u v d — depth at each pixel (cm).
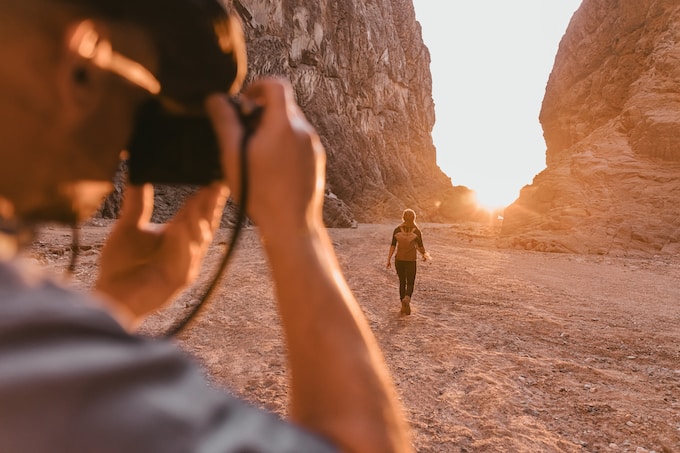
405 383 425
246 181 42
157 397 27
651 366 513
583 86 4562
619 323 707
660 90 3042
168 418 26
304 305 41
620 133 3047
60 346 25
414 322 646
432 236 3034
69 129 34
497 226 4050
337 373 40
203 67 42
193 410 28
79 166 35
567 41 5022
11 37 31
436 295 865
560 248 2120
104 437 24
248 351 482
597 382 451
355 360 41
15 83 32
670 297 995
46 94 33
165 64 41
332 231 3281
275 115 43
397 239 697
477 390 415
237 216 43
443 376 447
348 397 39
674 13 3462
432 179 8519
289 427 33
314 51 6378
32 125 32
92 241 1303
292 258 42
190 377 30
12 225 33
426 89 9494
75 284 689
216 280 43
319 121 6316
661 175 2533
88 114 35
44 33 33
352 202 6284
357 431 38
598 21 4603
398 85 8406
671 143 2670
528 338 602
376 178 7062
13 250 32
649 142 2753
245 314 624
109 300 59
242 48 49
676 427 358
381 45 7931
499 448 320
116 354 27
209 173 46
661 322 729
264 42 5362
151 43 40
